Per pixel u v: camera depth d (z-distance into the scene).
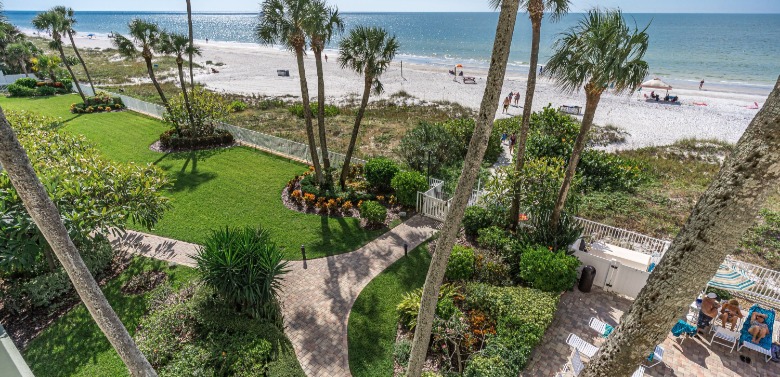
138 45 20.84
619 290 10.36
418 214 14.57
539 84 41.09
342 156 18.34
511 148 21.75
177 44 19.84
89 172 10.81
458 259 10.30
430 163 17.53
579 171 17.50
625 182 17.28
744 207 3.71
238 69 53.81
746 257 12.20
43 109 29.14
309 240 12.88
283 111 31.62
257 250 8.97
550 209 11.45
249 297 8.48
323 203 14.72
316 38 13.26
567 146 17.97
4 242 8.82
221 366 7.71
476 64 61.31
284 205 15.18
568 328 9.32
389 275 11.10
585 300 10.20
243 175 17.88
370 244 12.68
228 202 15.34
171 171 18.23
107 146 21.47
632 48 8.05
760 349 8.17
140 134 23.59
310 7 12.63
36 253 9.12
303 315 9.66
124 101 30.08
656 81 34.94
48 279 9.69
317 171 15.70
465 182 5.36
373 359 8.45
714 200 3.89
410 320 9.26
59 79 37.16
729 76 47.06
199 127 22.02
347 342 8.88
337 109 30.97
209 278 8.75
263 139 21.12
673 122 28.58
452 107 33.16
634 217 14.57
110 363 8.16
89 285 5.69
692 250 4.11
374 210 13.48
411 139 18.39
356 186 16.20
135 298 10.07
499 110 31.94
